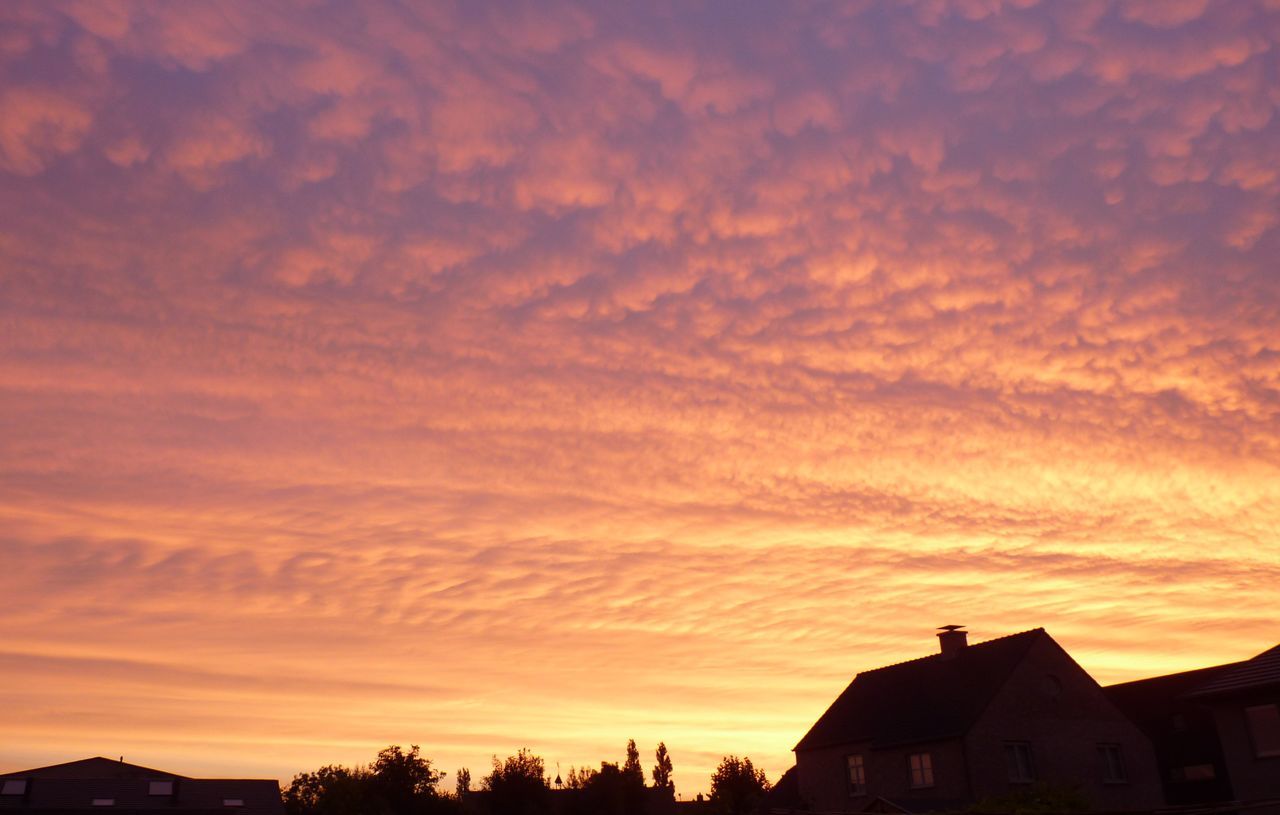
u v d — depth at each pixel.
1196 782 47.72
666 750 96.06
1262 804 22.72
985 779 40.94
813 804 48.00
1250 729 29.19
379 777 74.06
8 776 61.78
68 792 61.66
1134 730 45.50
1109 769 44.19
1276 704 28.78
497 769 71.31
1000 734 42.03
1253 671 29.64
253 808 65.62
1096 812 23.58
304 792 78.25
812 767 48.69
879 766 45.12
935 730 42.66
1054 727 43.34
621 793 71.69
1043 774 42.09
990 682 43.50
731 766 73.00
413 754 74.94
